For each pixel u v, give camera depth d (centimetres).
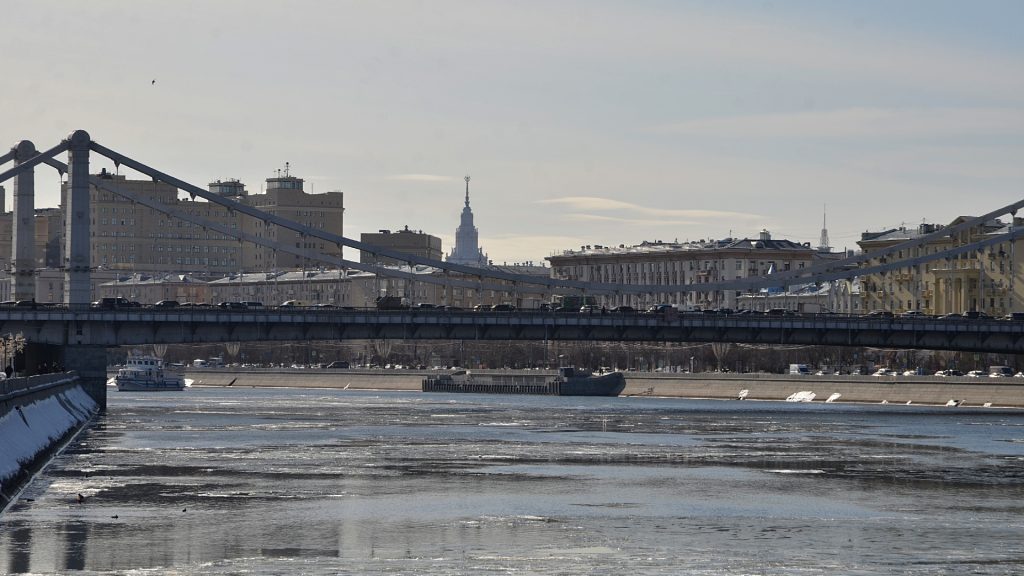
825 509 16712
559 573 13062
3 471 17012
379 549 14088
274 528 15150
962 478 19688
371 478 19250
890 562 13650
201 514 15962
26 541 14225
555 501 17225
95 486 18025
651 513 16350
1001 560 13762
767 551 14112
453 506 16775
